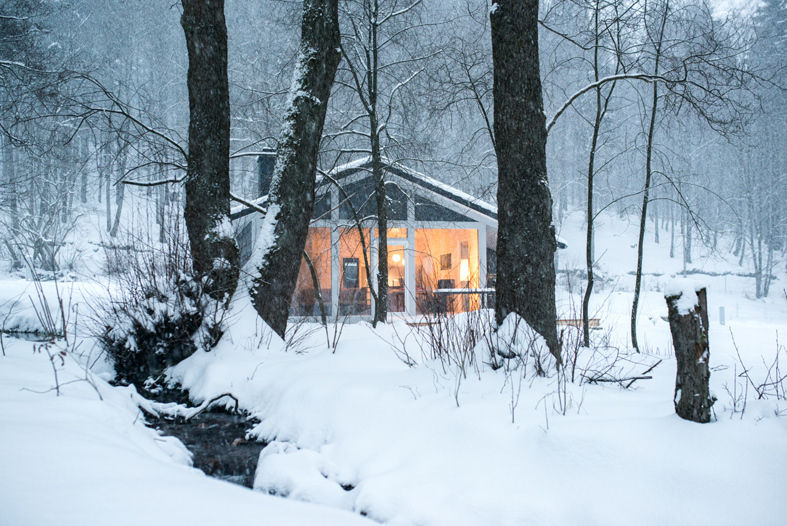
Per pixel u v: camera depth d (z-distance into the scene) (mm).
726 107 9195
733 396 4391
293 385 5191
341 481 3801
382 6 12836
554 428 3600
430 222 16141
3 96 12703
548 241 5699
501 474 3336
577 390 4461
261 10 18203
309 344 7629
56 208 24750
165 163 8062
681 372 3537
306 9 7887
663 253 41531
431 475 3473
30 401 4168
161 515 2461
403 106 12828
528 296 5559
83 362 6840
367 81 13586
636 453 3256
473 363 5297
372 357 6375
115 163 9438
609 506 2955
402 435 4062
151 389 6258
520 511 3025
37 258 23344
